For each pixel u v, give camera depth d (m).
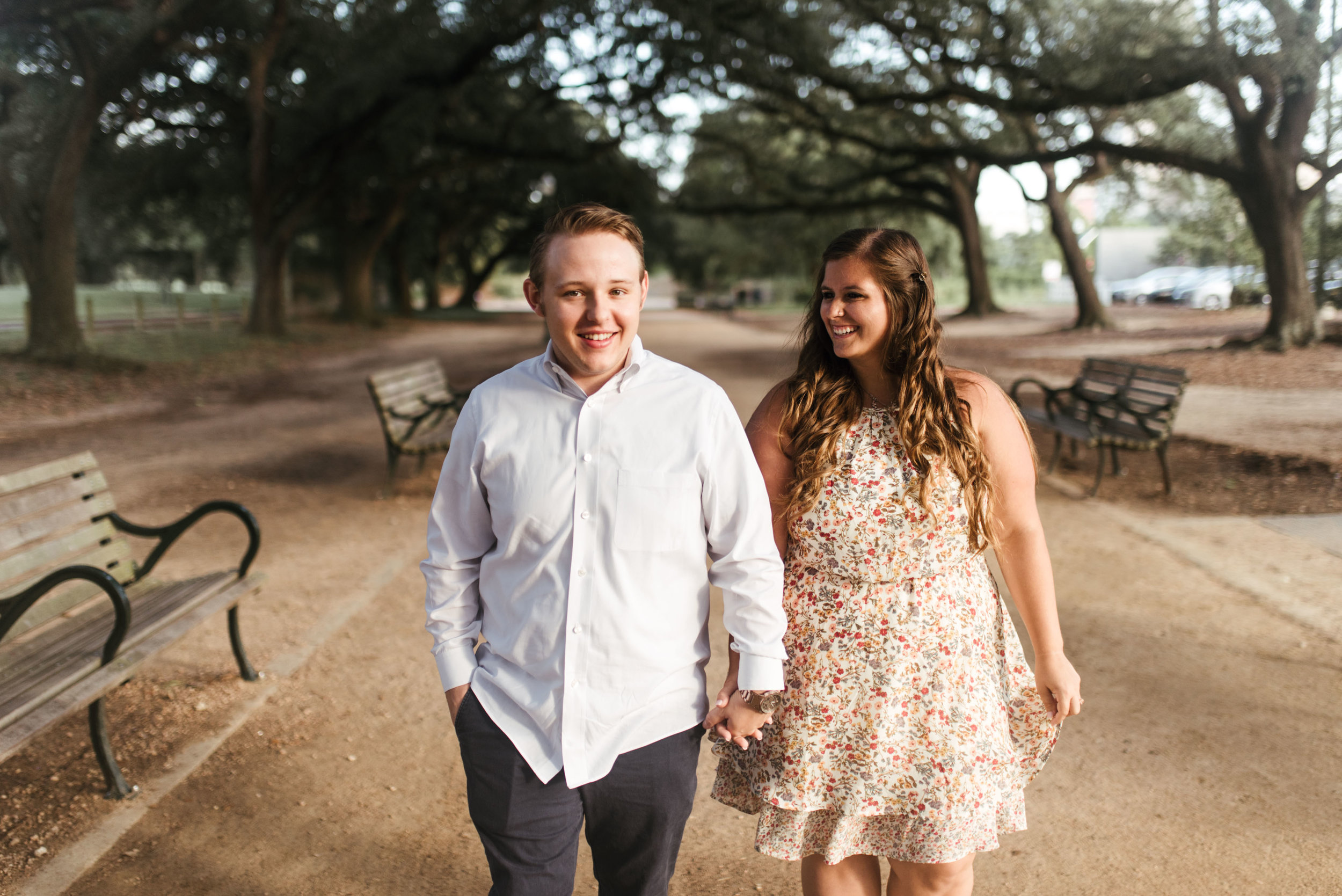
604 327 1.73
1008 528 2.01
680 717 1.83
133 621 3.46
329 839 2.90
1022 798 2.07
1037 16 16.45
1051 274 62.06
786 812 1.98
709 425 1.80
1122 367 8.16
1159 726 3.55
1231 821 2.92
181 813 3.02
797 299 55.34
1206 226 31.16
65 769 3.27
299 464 8.92
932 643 1.93
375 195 31.86
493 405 1.84
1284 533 6.06
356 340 26.78
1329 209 22.89
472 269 52.22
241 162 26.47
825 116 25.89
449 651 1.89
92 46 15.92
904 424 1.87
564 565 1.77
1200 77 16.03
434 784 3.23
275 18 21.52
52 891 2.62
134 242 38.12
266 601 5.07
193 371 17.36
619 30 21.16
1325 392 12.13
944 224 48.56
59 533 3.66
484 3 21.20
